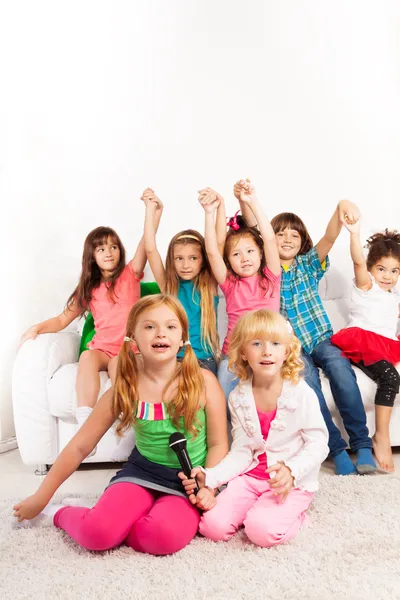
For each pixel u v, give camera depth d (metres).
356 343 2.13
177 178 2.81
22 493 1.91
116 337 2.28
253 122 2.82
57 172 2.67
